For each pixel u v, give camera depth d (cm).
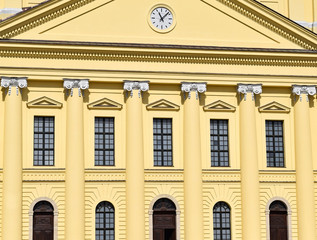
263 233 5538
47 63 5319
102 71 5378
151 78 5441
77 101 5331
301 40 5688
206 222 5472
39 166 5309
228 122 5603
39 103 5338
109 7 5472
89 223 5316
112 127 5450
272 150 5659
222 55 5531
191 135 5456
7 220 5147
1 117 5275
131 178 5353
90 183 5350
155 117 5500
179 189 5466
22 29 5309
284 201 5603
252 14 5644
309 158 5616
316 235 5581
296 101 5669
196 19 5594
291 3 5997
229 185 5538
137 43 5453
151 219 5394
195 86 5494
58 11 5378
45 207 5297
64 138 5353
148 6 5531
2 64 5253
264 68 5619
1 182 5209
